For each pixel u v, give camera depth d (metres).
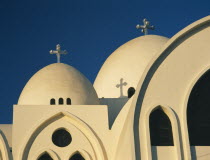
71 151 52.97
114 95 65.75
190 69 49.53
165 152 46.88
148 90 48.59
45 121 53.59
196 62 49.75
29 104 58.09
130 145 46.72
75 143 53.34
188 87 49.03
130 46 68.62
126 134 48.41
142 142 47.06
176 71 49.34
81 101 57.88
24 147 52.41
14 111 53.56
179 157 46.59
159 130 48.00
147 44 67.75
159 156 46.72
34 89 58.88
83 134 53.72
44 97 57.88
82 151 52.84
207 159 47.09
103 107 54.56
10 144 53.34
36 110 53.84
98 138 53.25
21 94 61.25
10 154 52.09
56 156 52.50
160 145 47.47
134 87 64.62
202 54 49.97
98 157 52.78
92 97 59.19
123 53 68.12
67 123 54.06
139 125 47.53
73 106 54.44
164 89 48.78
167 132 48.00
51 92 57.94
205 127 48.44
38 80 59.62
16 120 53.31
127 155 47.69
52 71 60.38
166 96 48.62
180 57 49.69
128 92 64.88
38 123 53.31
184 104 48.41
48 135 53.44
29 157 52.50
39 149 52.84
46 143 53.12
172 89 48.84
